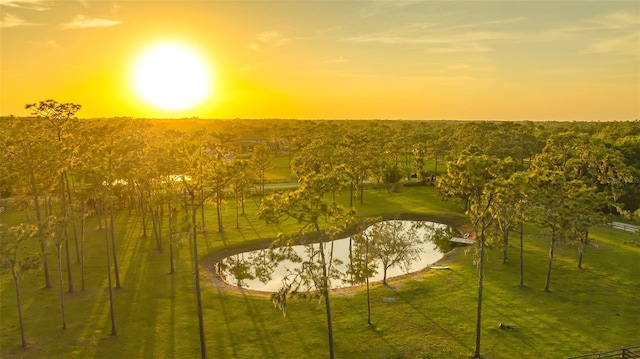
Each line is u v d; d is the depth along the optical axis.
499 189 33.62
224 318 39.75
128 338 35.94
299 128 191.00
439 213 80.12
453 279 48.47
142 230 71.25
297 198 31.28
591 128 128.12
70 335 36.34
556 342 34.38
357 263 53.38
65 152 44.91
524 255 55.75
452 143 110.12
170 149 41.69
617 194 61.62
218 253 59.94
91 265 54.00
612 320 37.91
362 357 33.06
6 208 80.88
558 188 44.72
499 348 33.78
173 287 47.19
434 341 35.09
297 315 40.31
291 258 34.00
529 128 116.12
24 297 44.09
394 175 104.56
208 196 36.25
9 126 47.28
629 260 52.50
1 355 33.25
